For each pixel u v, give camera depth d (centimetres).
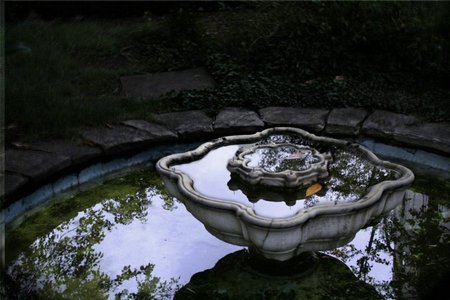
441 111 441
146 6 687
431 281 277
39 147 384
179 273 287
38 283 280
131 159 403
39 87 466
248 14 651
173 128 419
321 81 498
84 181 378
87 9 681
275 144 304
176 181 269
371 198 245
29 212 343
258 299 264
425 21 539
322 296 266
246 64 528
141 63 558
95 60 565
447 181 374
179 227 328
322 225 241
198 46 576
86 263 296
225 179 274
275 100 461
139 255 302
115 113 434
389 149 413
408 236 315
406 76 498
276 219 230
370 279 278
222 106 455
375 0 552
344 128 421
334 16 546
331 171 280
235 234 253
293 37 543
